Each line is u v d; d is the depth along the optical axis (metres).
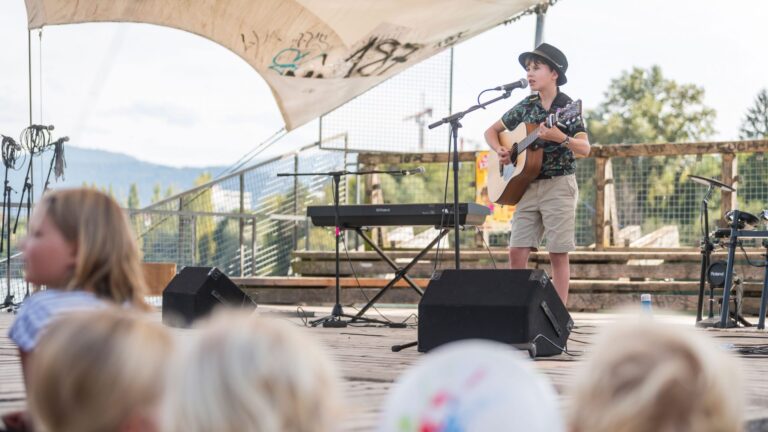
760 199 8.23
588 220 8.50
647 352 0.95
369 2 6.89
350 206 5.47
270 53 7.43
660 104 39.94
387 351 3.92
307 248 8.90
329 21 7.11
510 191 5.07
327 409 0.98
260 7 7.02
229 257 8.58
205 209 8.55
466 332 3.58
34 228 1.77
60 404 1.07
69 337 1.08
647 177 8.49
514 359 0.99
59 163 6.80
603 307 7.89
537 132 4.89
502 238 8.67
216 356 0.94
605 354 0.97
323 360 0.99
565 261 5.02
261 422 0.92
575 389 0.99
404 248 8.71
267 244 8.77
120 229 1.79
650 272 8.01
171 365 1.03
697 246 8.35
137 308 1.81
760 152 8.17
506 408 0.95
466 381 0.97
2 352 3.80
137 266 1.83
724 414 0.95
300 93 7.74
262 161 8.70
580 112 4.75
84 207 1.76
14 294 6.92
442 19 7.27
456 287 3.66
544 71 5.04
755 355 3.86
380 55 7.52
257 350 0.94
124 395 1.07
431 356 1.02
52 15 6.77
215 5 7.05
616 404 0.94
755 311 7.52
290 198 8.89
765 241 5.71
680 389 0.92
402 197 8.98
